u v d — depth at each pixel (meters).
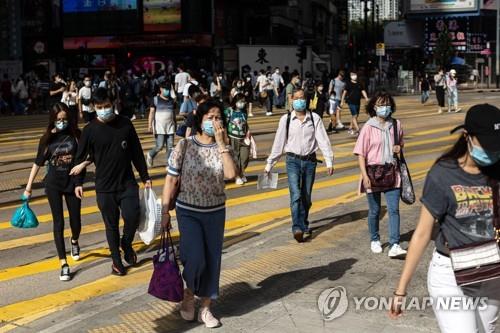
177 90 25.03
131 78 29.16
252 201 11.14
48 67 45.97
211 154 5.48
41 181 13.23
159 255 5.47
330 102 21.34
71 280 7.21
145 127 23.36
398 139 7.41
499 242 3.56
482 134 3.39
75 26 52.28
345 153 16.50
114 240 7.21
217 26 52.97
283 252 7.81
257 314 5.83
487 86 55.81
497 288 3.57
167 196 5.52
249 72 39.56
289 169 8.22
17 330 5.80
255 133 21.05
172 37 50.50
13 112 30.92
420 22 70.44
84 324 5.82
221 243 5.62
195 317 5.83
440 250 3.68
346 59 86.19
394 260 7.29
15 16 41.72
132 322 5.82
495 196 3.53
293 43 64.44
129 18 51.16
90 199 11.42
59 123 7.20
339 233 8.59
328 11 91.50
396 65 72.19
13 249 8.45
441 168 3.57
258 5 59.19
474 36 67.44
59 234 7.26
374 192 7.46
